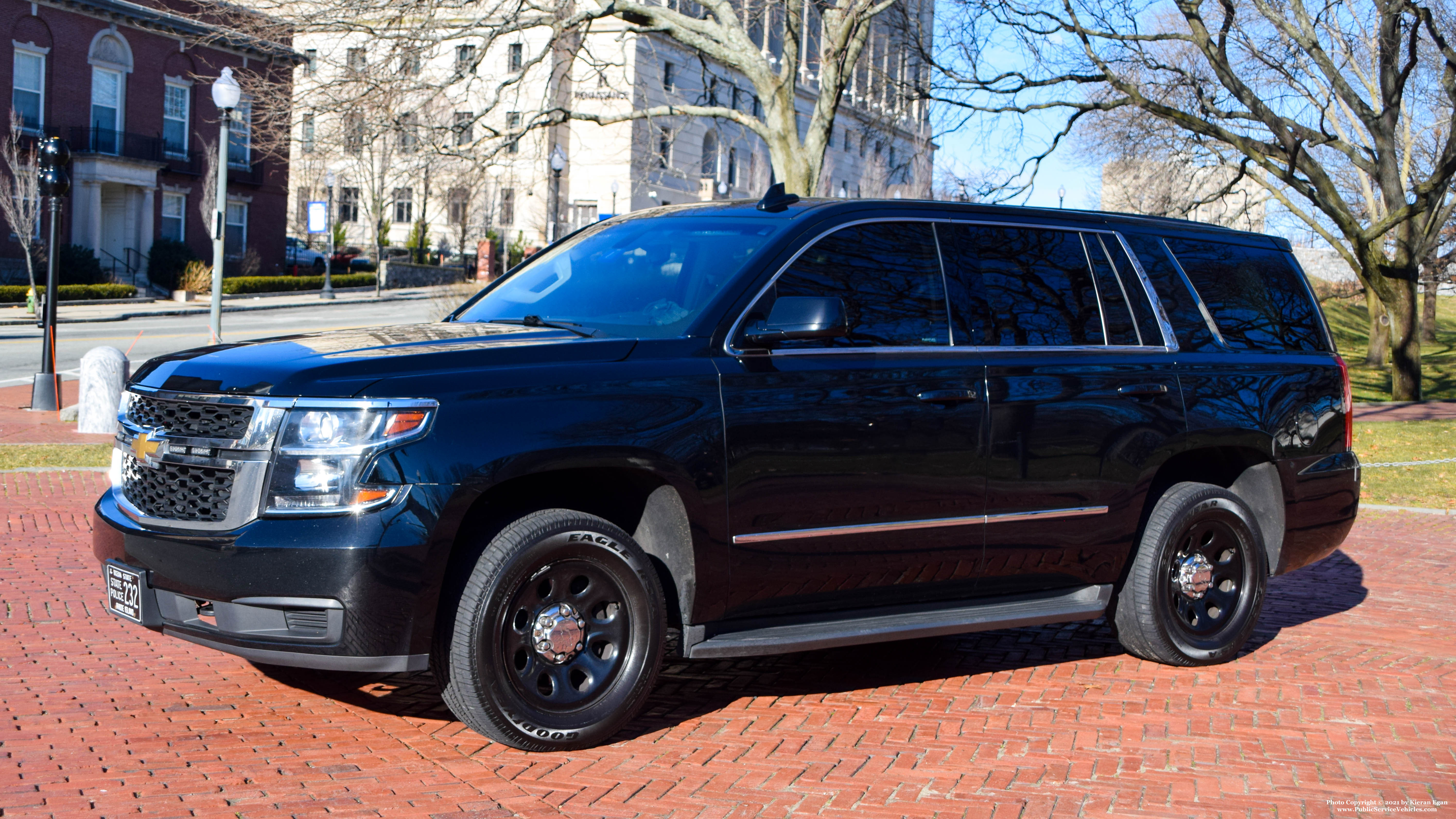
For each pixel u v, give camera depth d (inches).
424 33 617.0
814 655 227.9
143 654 211.9
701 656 173.0
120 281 1726.1
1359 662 234.2
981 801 153.7
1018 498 199.8
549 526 161.6
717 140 2529.5
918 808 150.4
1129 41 749.3
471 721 161.6
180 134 1838.1
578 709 165.8
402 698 190.1
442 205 2381.9
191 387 164.4
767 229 192.2
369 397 154.2
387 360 161.0
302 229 2333.9
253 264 1920.5
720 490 172.9
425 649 155.6
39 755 158.1
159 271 1737.2
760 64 645.9
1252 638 254.2
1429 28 765.9
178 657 210.7
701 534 172.2
